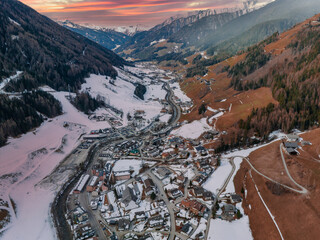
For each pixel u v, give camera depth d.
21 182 149.88
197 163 159.50
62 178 157.75
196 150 177.25
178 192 131.62
